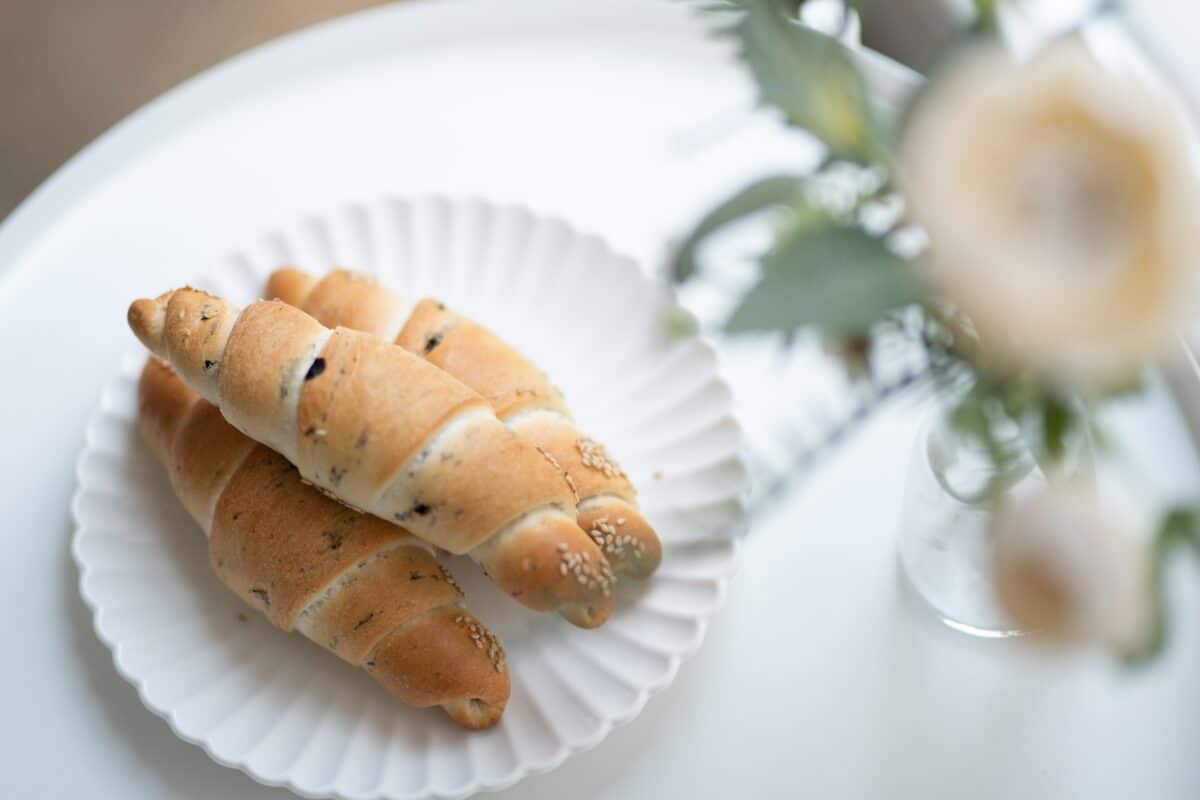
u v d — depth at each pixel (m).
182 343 0.46
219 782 0.44
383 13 0.62
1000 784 0.43
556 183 0.57
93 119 0.82
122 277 0.55
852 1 0.35
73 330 0.54
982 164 0.26
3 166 0.80
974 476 0.38
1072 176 0.26
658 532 0.47
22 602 0.48
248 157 0.58
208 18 0.86
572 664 0.45
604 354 0.51
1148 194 0.25
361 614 0.43
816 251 0.30
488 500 0.43
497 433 0.44
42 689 0.46
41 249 0.56
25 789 0.44
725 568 0.45
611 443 0.49
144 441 0.49
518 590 0.44
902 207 0.30
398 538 0.44
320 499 0.45
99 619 0.45
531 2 0.62
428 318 0.48
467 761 0.43
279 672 0.45
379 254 0.54
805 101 0.31
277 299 0.49
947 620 0.46
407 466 0.43
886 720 0.44
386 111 0.59
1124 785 0.43
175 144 0.59
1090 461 0.32
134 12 0.87
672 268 0.31
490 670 0.43
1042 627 0.29
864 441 0.50
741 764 0.44
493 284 0.53
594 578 0.44
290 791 0.44
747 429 0.50
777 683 0.45
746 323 0.29
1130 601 0.29
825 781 0.44
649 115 0.59
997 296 0.26
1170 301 0.25
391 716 0.44
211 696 0.44
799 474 0.38
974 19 0.31
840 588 0.47
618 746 0.44
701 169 0.57
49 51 0.85
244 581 0.45
